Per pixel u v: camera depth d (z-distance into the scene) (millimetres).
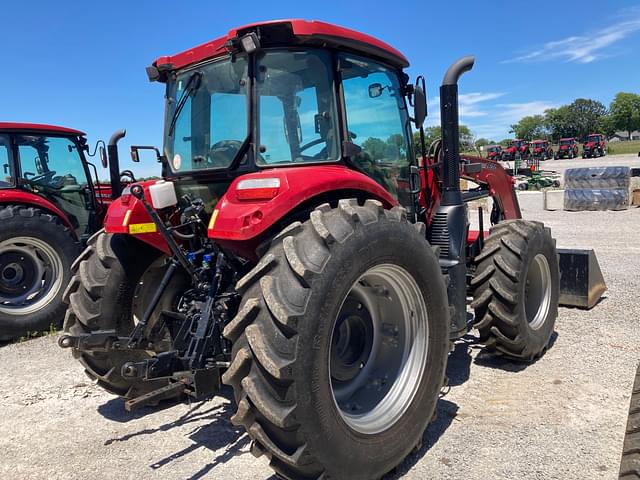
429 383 2951
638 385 2473
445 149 3898
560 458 2857
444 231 3807
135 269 3549
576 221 13148
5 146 6512
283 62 3031
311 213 2598
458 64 3895
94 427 3537
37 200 6363
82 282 3482
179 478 2873
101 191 8211
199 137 3355
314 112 3113
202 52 3221
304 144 3068
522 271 3971
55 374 4613
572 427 3180
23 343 5758
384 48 3490
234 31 2980
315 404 2324
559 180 27125
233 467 2965
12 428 3562
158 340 3400
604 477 2670
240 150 2984
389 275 2854
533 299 4414
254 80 2965
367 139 3482
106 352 3469
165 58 3449
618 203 14898
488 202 16609
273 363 2230
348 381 2949
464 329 3779
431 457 2941
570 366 4129
